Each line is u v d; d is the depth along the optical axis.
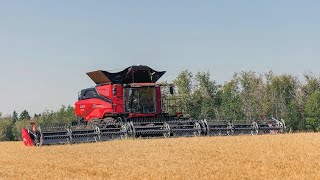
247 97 60.84
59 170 15.73
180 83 58.91
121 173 14.80
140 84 31.59
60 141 27.12
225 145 22.92
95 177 14.09
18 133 83.12
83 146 24.55
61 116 72.94
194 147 22.31
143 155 19.69
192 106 59.28
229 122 31.66
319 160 16.75
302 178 12.98
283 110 58.41
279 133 32.69
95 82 33.09
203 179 13.20
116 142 26.17
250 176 13.52
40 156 20.38
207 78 60.16
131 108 31.58
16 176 14.64
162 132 29.66
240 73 62.62
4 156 20.92
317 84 61.12
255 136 28.77
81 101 33.50
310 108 54.50
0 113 89.00
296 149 20.59
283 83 63.47
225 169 14.91
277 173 13.97
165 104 32.38
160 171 14.84
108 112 31.38
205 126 30.77
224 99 60.75
